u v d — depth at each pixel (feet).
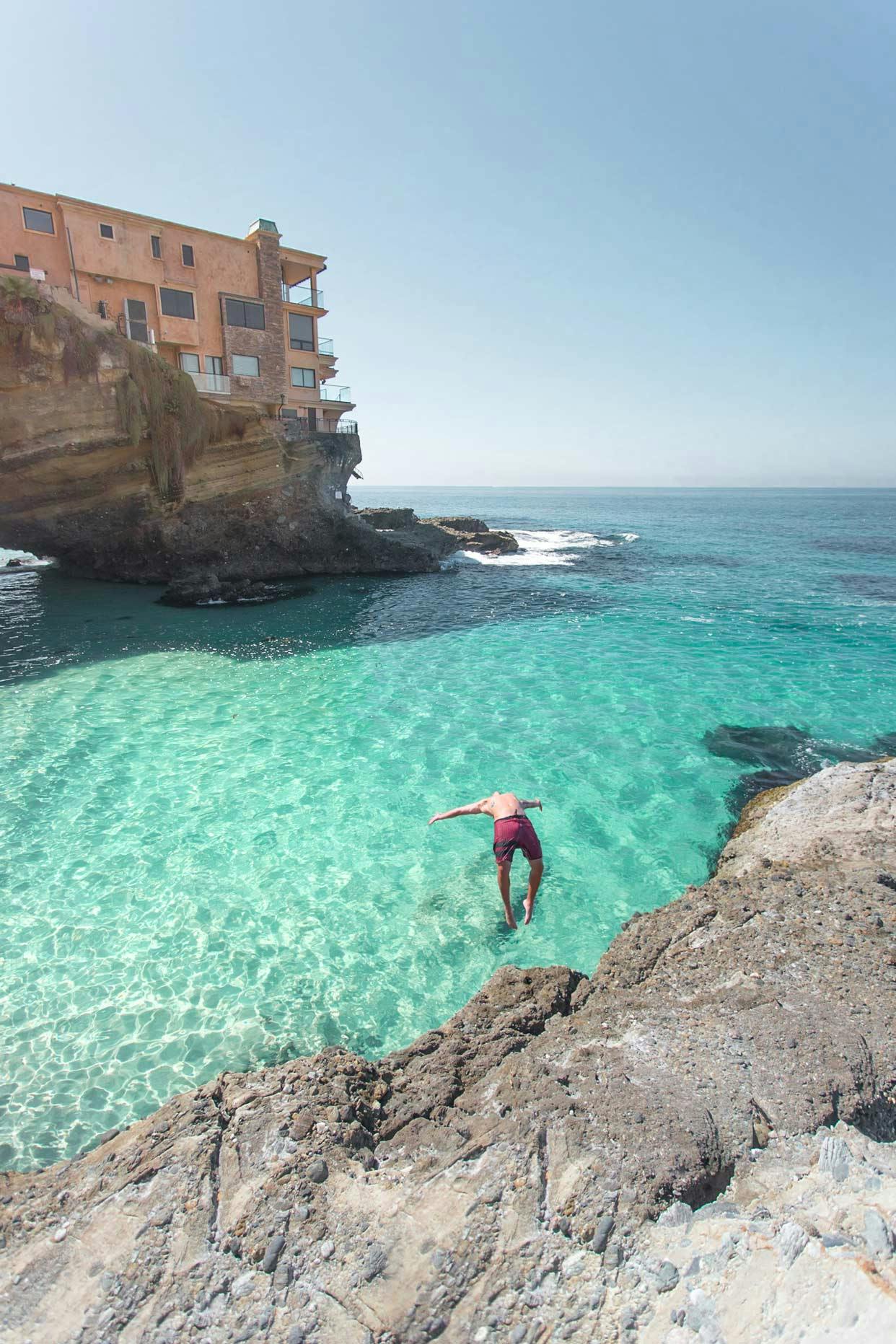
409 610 88.02
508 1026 19.30
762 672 59.52
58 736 45.57
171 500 93.15
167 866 31.22
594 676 58.70
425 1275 11.46
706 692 54.19
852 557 145.38
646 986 20.33
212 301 106.52
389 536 128.88
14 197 88.69
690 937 22.85
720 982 19.39
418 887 29.73
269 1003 23.36
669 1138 13.42
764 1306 9.65
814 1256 10.13
